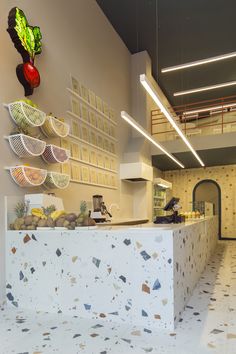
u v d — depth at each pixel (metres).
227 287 3.31
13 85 3.22
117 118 6.62
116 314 2.32
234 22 6.27
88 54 5.33
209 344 1.87
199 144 7.49
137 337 2.00
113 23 6.47
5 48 3.14
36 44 3.58
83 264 2.48
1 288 2.76
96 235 2.46
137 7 5.91
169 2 5.72
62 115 4.27
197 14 6.06
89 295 2.43
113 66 6.55
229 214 9.98
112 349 1.82
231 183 10.07
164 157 8.16
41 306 2.61
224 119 10.14
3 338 2.00
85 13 5.30
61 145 4.15
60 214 2.81
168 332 2.07
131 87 7.74
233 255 5.83
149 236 2.27
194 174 10.67
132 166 6.52
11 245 2.82
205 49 7.39
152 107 8.35
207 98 10.62
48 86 3.96
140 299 2.25
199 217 5.16
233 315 2.39
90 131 5.18
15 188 3.12
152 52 7.73
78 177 4.61
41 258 2.66
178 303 2.32
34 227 2.78
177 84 9.28
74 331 2.12
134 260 2.31
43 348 1.85
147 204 7.36
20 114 3.04
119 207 6.43
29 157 3.32
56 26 4.29
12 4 3.32
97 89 5.64
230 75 8.62
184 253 2.68
